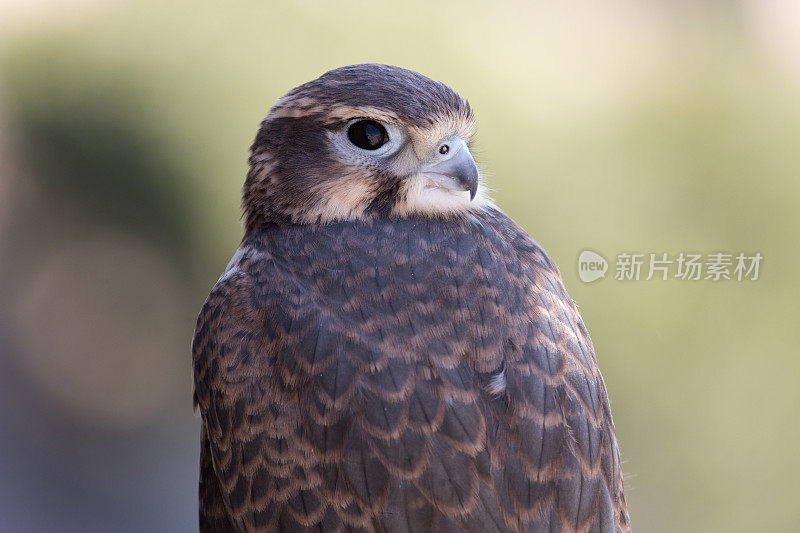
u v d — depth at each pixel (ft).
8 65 47.80
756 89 45.52
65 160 48.08
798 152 43.75
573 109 43.57
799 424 40.09
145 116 46.55
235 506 17.39
